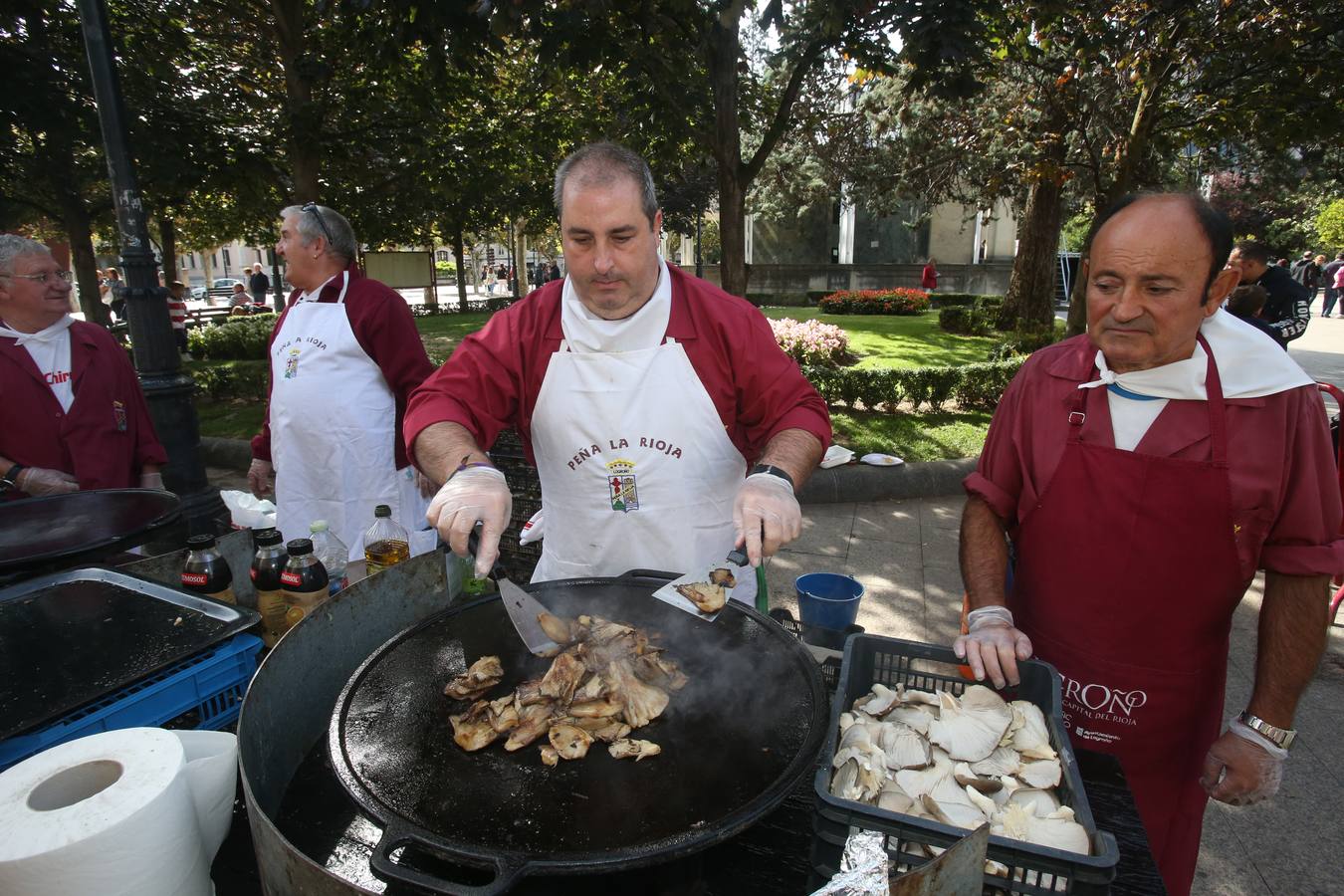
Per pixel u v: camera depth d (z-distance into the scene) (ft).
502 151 31.14
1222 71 24.34
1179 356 4.72
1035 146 31.65
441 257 189.37
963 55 15.49
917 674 4.87
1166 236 4.31
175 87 27.04
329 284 9.71
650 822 3.64
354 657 5.26
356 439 9.78
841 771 3.89
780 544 4.53
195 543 6.00
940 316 48.01
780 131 20.04
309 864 2.90
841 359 34.65
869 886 2.75
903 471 20.03
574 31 15.58
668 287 5.81
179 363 14.65
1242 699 11.04
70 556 5.10
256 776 3.85
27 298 8.54
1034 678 4.52
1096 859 3.06
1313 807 8.89
